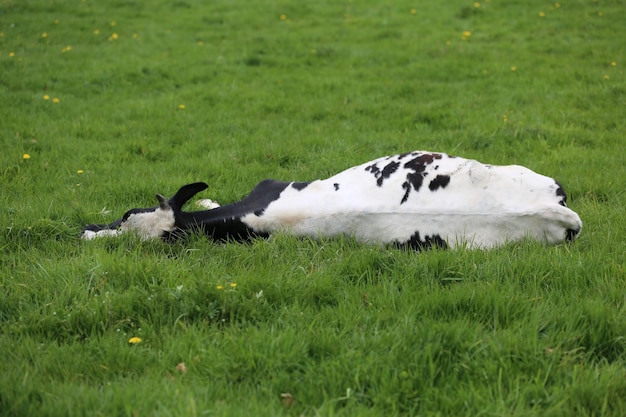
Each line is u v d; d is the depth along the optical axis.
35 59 17.94
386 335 5.52
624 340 5.47
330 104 14.60
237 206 7.52
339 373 5.07
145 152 11.69
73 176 10.33
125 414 4.63
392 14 23.44
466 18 22.42
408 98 15.12
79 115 13.99
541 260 6.62
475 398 4.80
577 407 4.72
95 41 20.25
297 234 7.27
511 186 6.95
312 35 20.97
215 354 5.37
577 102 14.22
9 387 4.91
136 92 15.91
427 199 6.98
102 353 5.50
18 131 12.51
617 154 11.20
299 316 5.95
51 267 6.82
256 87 16.09
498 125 12.67
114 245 7.41
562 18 21.47
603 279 6.45
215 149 11.86
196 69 17.50
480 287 6.23
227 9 24.72
